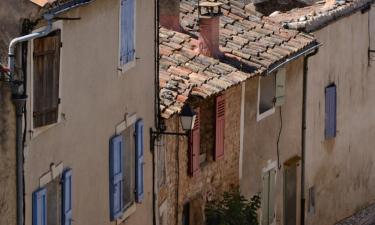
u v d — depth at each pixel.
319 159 69.81
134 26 48.00
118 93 46.72
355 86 73.69
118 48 46.38
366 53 74.56
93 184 44.84
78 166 43.38
